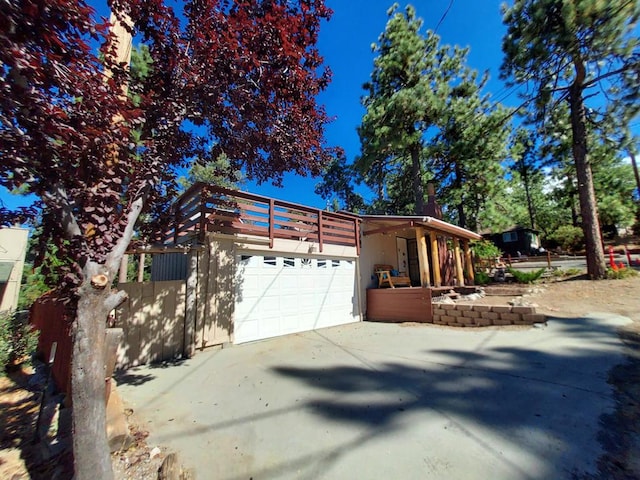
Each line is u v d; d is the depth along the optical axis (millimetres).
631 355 4301
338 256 9109
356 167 16172
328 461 2381
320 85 4277
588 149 10438
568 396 3242
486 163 13812
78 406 1927
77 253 2082
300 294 7980
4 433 3033
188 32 3357
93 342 2037
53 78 1890
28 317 7117
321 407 3348
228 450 2578
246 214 6973
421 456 2381
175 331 5688
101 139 2156
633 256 15297
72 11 1890
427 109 12992
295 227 8039
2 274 9648
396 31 13633
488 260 14406
